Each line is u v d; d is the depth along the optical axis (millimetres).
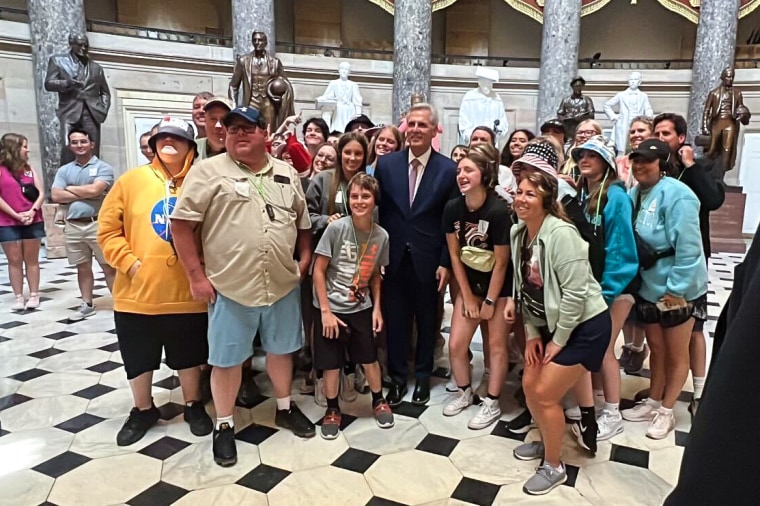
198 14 14688
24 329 4984
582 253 2354
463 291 3195
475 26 16172
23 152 5438
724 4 11547
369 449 2947
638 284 3021
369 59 14188
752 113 12820
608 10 15922
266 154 2863
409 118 3336
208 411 3387
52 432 3113
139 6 13969
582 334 2404
